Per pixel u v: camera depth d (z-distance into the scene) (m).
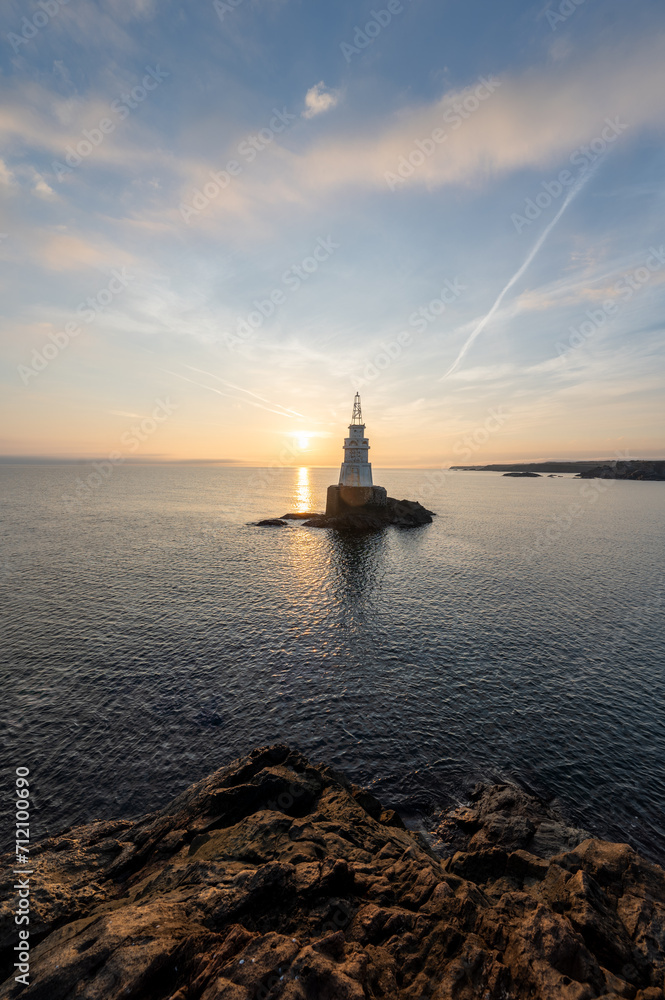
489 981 8.26
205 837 13.54
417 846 14.22
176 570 51.06
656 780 19.03
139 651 30.23
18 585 43.88
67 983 7.93
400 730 22.33
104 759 19.83
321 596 42.81
